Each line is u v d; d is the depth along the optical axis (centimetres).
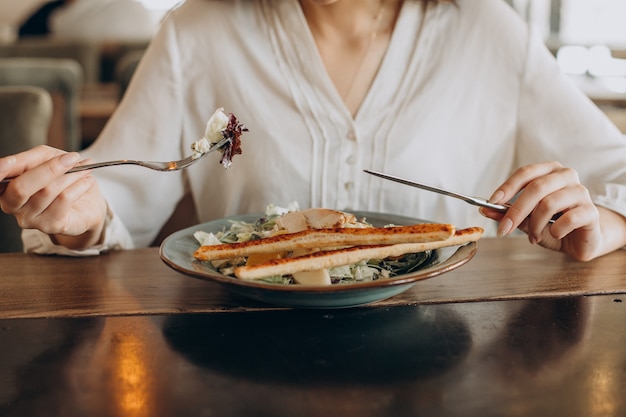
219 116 70
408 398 51
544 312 66
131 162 69
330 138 98
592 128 98
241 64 100
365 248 63
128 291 71
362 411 50
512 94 101
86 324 64
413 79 99
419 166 98
